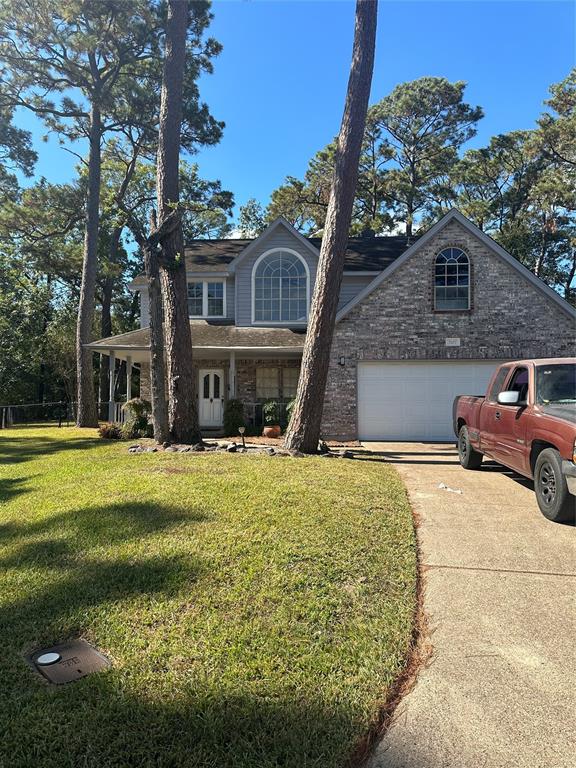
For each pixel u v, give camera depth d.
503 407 7.55
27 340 31.75
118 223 11.68
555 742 2.47
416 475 8.75
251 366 18.31
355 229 33.34
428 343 14.70
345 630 3.42
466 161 37.06
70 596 3.87
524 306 14.49
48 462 10.09
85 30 18.89
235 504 5.99
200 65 21.59
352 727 2.54
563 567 4.59
